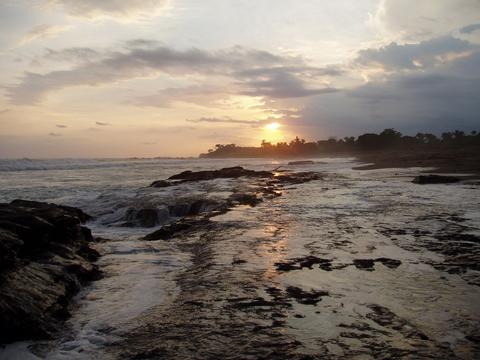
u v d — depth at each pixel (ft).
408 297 20.49
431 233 35.88
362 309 19.07
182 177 117.91
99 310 20.16
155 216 53.67
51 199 73.00
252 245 32.94
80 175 155.12
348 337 16.22
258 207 55.06
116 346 16.14
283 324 17.66
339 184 91.45
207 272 25.77
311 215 47.62
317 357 14.70
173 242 36.52
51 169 199.31
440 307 19.11
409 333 16.47
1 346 16.03
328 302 20.07
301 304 19.93
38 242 25.59
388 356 14.64
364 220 43.34
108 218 55.42
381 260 27.53
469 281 22.90
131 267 28.14
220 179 109.19
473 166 133.90
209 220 45.14
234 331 17.12
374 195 67.05
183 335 16.93
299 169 193.77
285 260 28.07
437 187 76.43
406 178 104.78
